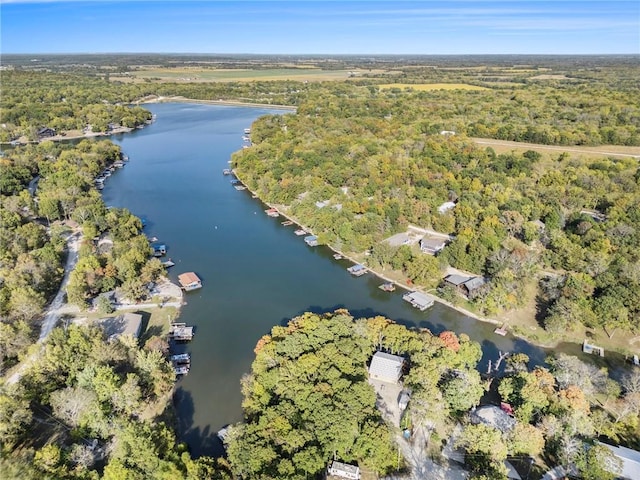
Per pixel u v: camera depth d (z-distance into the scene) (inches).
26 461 2743.6
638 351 4402.1
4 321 4254.4
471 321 4911.4
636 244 5885.8
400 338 3983.8
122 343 3882.9
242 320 4857.3
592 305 4687.5
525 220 6771.7
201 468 2711.6
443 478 3024.1
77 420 3213.6
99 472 2938.0
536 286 5447.8
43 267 5132.9
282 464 2723.9
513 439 3070.9
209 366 4128.9
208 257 6294.3
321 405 3139.8
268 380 3479.3
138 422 3240.7
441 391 3548.2
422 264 5506.9
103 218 6668.3
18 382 3435.0
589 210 7470.5
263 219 7701.8
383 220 6815.9
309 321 4060.0
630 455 3048.7
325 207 7199.8
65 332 3973.9
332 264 6161.4
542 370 3636.8
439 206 7490.2
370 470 3073.3
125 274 5187.0
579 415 3176.7
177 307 5054.1
